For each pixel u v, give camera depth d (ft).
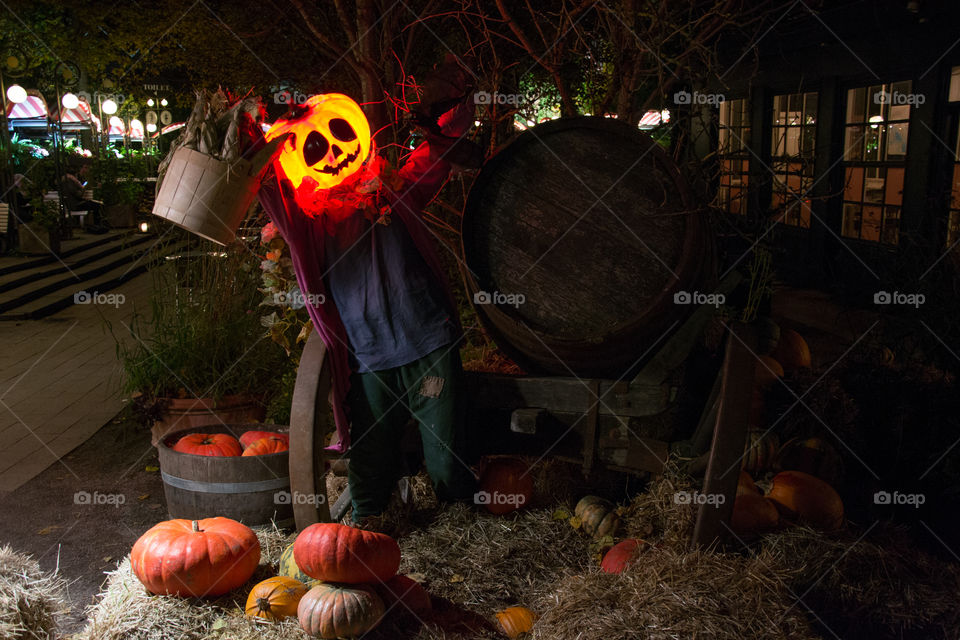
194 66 38.22
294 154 11.82
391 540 11.03
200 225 10.94
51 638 10.37
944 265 16.33
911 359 16.08
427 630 10.53
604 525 12.89
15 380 25.40
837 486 14.30
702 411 13.53
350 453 12.92
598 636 9.74
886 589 11.34
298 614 10.48
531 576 12.14
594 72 19.65
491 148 18.39
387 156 17.42
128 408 19.92
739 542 11.86
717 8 15.96
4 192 56.44
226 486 13.35
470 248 12.96
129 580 11.61
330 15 25.62
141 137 81.20
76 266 47.11
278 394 18.84
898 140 28.84
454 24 23.70
